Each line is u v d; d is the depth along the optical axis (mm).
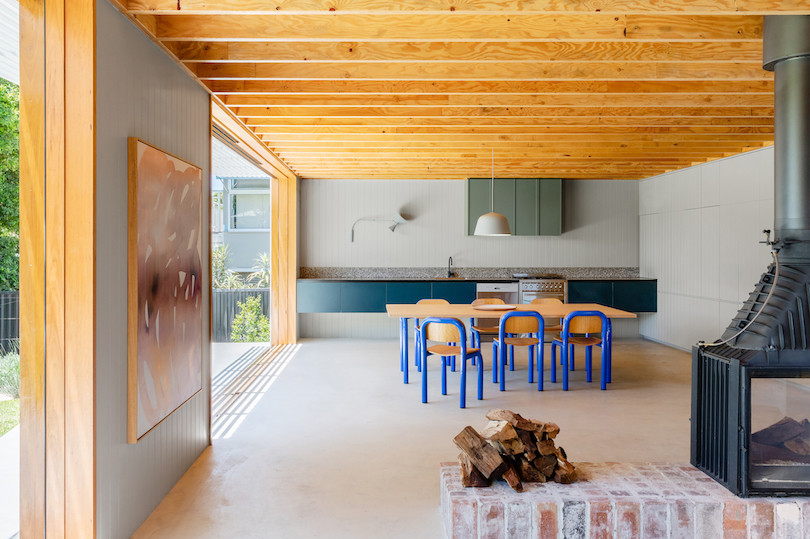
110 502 2346
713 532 2416
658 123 5105
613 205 8664
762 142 5734
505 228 5742
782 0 2510
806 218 2689
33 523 2143
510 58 3340
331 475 3248
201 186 3523
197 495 2975
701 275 6922
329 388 5371
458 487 2549
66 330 2178
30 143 2146
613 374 5992
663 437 3904
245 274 11852
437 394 5145
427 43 3336
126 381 2512
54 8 2168
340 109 4738
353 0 2541
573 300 8078
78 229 2176
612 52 3328
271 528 2615
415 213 8602
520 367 6391
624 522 2396
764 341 2525
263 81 3949
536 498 2424
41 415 2168
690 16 2955
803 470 2484
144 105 2730
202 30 2871
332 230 8570
